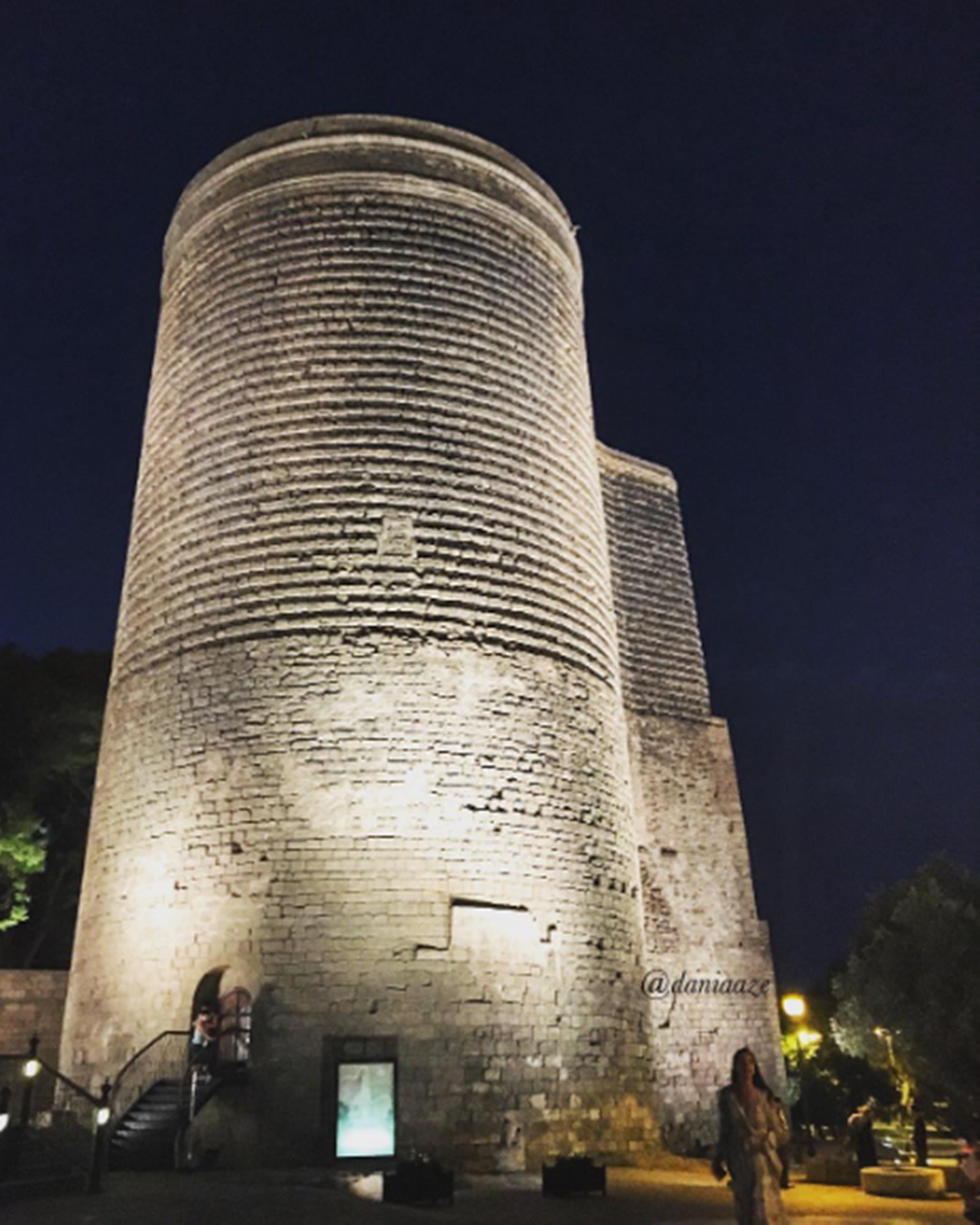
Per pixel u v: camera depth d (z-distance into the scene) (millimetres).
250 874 16781
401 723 17484
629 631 27219
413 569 18438
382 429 19266
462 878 16984
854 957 20984
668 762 26516
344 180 21500
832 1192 13961
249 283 21078
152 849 17969
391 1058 15641
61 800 30828
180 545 19703
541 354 21828
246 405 19906
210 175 22859
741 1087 8234
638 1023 18609
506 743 18125
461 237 21578
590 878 18547
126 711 19578
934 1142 33938
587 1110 17016
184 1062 16188
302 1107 15289
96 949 18469
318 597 18125
